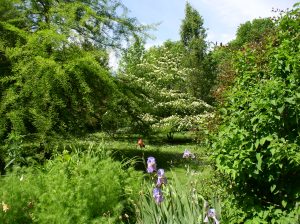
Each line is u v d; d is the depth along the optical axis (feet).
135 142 44.29
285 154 10.33
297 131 10.98
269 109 10.77
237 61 13.32
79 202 13.60
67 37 28.32
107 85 31.24
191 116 51.96
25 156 22.66
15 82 28.07
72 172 15.90
